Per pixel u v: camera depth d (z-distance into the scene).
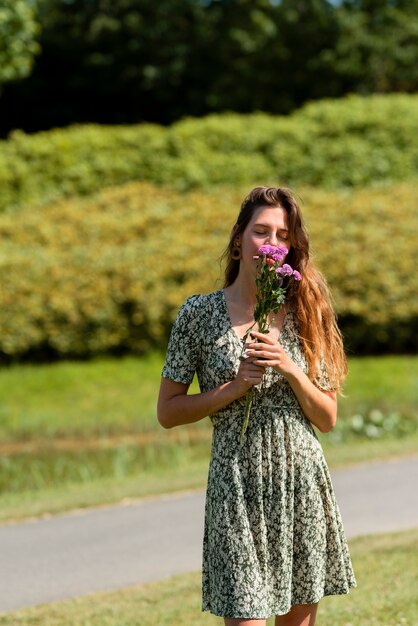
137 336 16.77
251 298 4.04
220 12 31.53
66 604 6.36
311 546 3.94
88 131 21.95
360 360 16.67
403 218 18.33
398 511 8.62
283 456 3.90
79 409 14.61
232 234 4.13
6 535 8.35
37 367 16.36
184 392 4.09
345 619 5.57
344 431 12.85
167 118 32.97
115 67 32.22
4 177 21.08
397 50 31.45
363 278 16.98
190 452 12.12
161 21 31.41
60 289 16.75
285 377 3.88
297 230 4.08
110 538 8.11
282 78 31.72
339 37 31.11
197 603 6.16
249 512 3.87
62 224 19.03
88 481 10.76
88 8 31.73
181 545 7.80
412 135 21.56
